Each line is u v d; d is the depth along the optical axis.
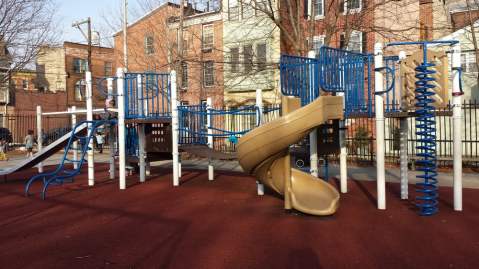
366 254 4.83
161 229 6.16
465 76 20.12
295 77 7.59
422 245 5.15
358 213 7.02
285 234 5.76
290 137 6.40
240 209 7.58
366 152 16.14
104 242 5.51
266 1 19.30
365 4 16.64
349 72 7.96
